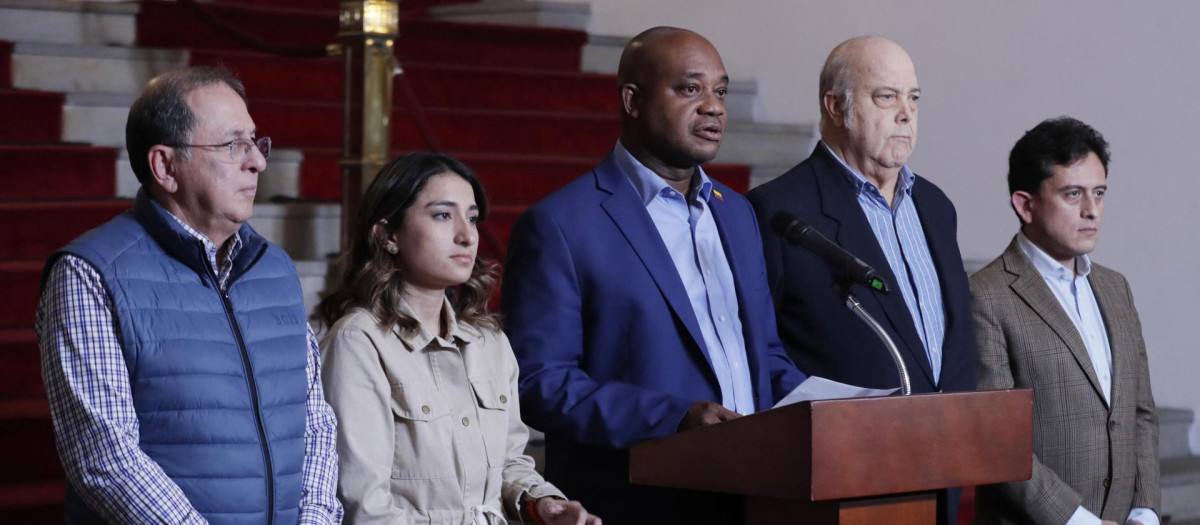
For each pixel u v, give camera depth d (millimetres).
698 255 3682
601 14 9117
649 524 3496
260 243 3023
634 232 3576
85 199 6211
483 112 7406
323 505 2943
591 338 3531
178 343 2779
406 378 3090
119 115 6703
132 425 2713
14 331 5316
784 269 3959
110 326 2730
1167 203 6152
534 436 5555
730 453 2906
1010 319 4094
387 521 2975
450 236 3139
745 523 3127
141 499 2648
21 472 4785
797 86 7891
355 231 3219
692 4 8594
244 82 7293
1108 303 4227
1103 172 4117
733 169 7453
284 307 3010
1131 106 6258
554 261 3516
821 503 2918
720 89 3668
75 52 6926
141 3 7582
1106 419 4066
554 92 8047
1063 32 6500
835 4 7633
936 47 7078
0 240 5719
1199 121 6000
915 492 2996
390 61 5480
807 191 4047
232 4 7621
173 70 2912
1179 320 6141
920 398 2867
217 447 2793
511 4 9086
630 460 3143
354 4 5484
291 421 2936
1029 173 4133
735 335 3660
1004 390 3010
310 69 7508
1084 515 3891
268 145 2992
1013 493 3936
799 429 2742
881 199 4074
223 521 2787
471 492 3115
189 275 2859
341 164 5516
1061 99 6516
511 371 3324
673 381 3512
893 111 4047
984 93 6828
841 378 3883
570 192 3629
